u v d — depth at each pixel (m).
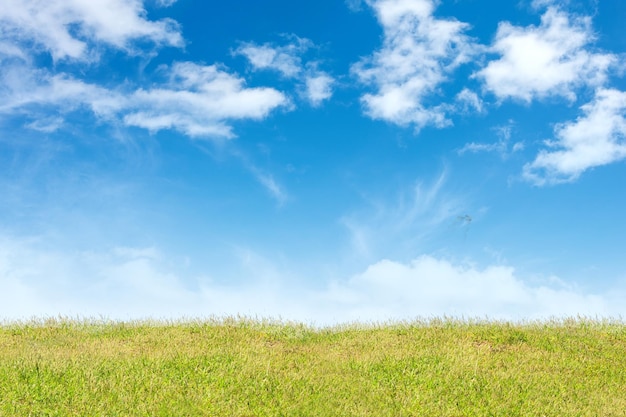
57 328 17.94
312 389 11.53
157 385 11.28
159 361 12.89
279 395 11.07
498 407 10.88
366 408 10.60
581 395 11.82
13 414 9.49
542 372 13.16
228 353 14.05
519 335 16.50
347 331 18.23
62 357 13.25
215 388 11.27
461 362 13.54
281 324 18.50
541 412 10.80
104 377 11.55
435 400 11.18
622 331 17.55
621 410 11.01
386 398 11.16
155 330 17.58
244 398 10.84
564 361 14.18
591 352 15.19
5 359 12.89
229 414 10.09
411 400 11.05
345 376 12.50
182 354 13.68
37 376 11.38
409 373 12.74
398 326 18.42
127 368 12.23
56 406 10.02
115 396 10.61
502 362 13.93
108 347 14.94
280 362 13.49
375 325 18.88
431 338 16.41
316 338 17.53
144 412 9.87
